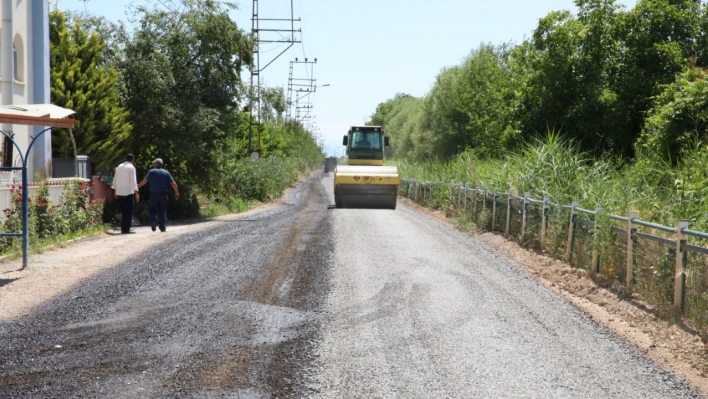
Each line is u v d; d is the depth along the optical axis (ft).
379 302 25.40
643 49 78.69
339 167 89.10
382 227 55.62
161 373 16.71
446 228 57.52
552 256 37.27
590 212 32.19
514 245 43.37
